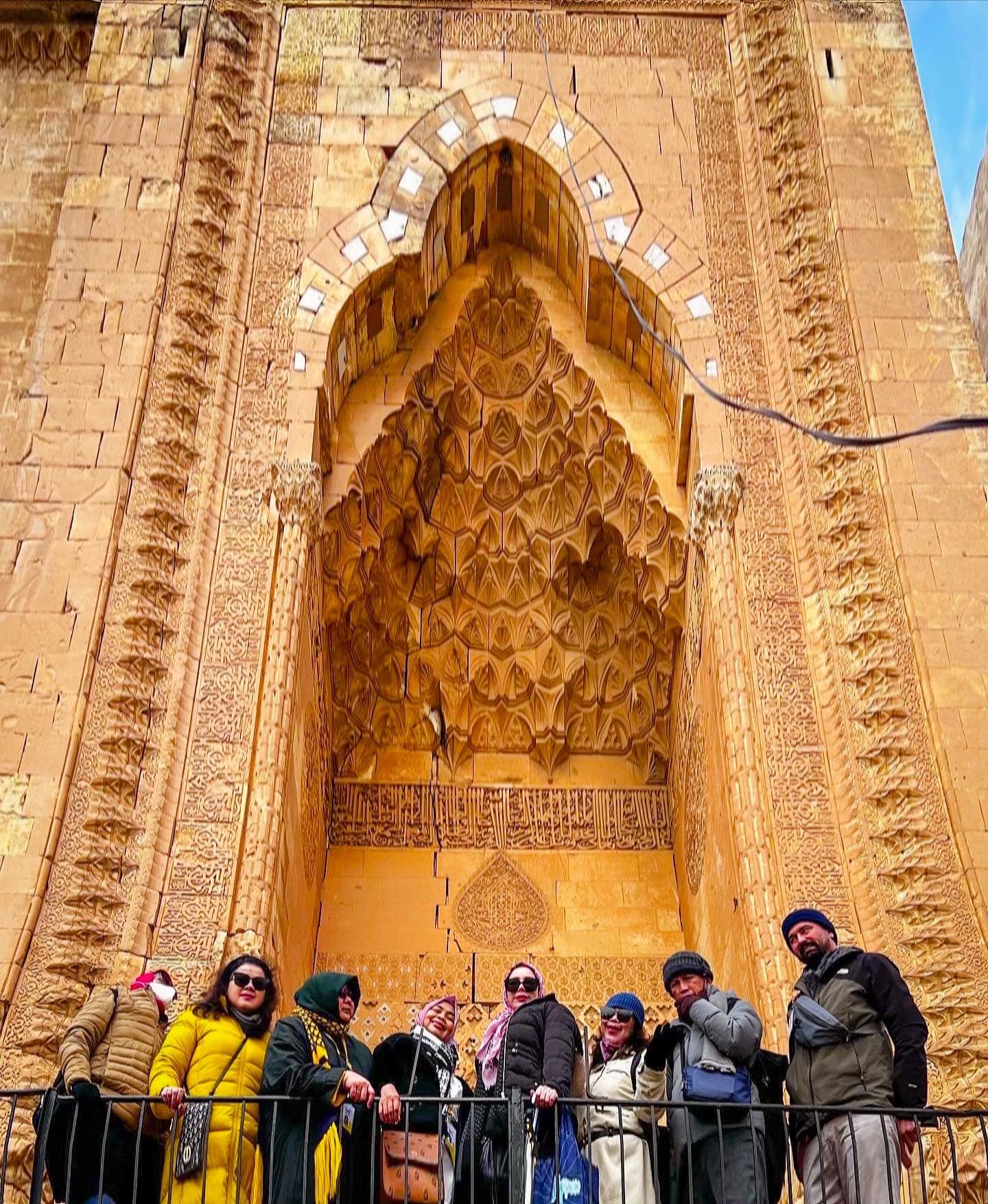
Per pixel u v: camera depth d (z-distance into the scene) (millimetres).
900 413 12547
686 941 13547
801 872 10719
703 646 12609
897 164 13984
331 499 12883
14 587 11531
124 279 13109
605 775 14656
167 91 14219
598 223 13750
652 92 14602
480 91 14461
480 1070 8336
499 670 14742
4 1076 9477
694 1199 7445
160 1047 7750
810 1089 7711
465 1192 7840
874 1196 7355
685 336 13242
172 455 12320
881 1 15031
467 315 14414
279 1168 7336
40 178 14922
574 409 14125
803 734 11328
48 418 12375
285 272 13406
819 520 12188
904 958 10211
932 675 11305
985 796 10781
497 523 14703
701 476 12477
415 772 14562
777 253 13617
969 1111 7457
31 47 15609
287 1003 11875
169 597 11703
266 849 10703
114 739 10945
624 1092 7934
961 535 11938
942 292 13234
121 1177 7488
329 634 13711
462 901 13875
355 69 14578
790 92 14406
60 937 10109
